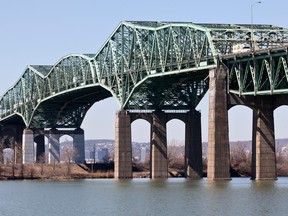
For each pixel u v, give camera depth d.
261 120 176.50
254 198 130.25
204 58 180.12
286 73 157.50
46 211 120.69
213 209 115.06
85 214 114.25
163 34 199.12
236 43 177.25
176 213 111.69
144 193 152.75
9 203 138.12
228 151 174.25
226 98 174.38
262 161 176.75
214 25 185.75
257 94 167.75
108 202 133.75
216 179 174.12
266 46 176.62
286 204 119.75
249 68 169.12
